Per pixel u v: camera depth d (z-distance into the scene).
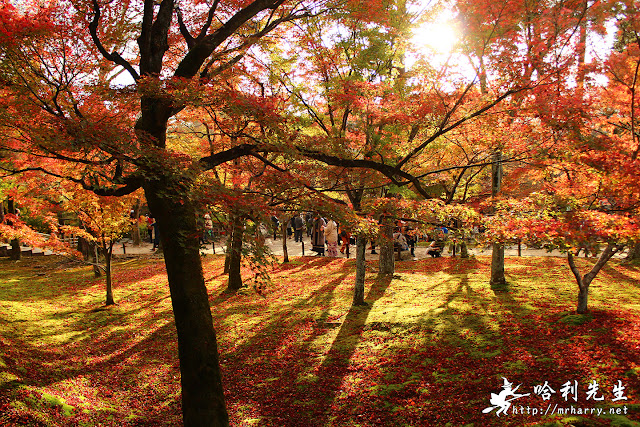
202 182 6.18
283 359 10.18
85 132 5.82
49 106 7.18
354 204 12.34
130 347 11.61
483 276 16.61
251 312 14.12
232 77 8.30
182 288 6.83
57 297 16.88
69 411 7.43
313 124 12.47
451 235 9.19
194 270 6.96
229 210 5.89
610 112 9.84
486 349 9.10
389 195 14.73
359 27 10.93
